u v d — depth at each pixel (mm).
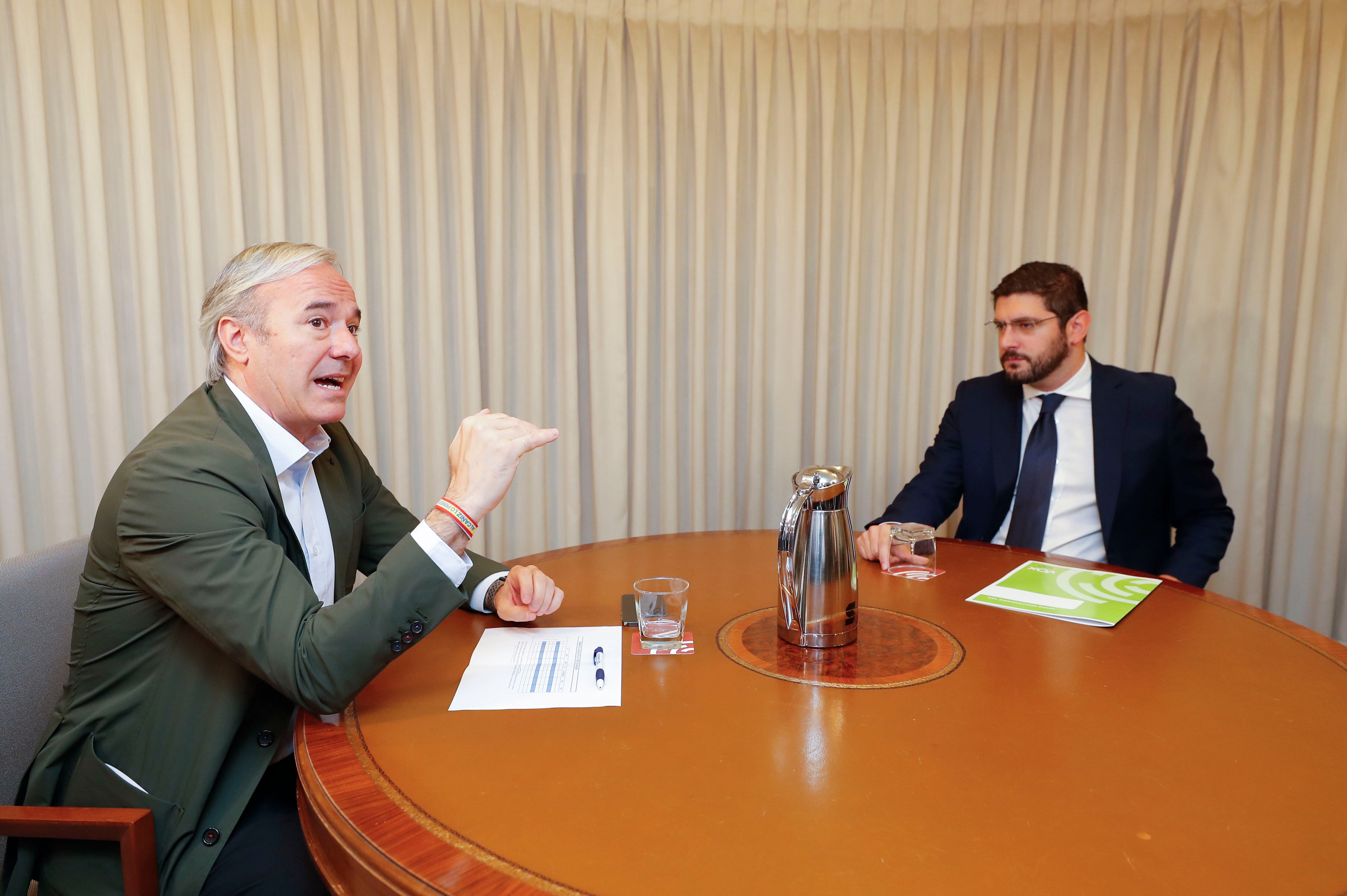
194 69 2447
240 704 1133
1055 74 3035
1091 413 2213
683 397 3170
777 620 1399
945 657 1237
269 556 1087
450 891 702
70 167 2342
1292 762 919
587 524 3117
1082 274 3082
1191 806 828
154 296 2414
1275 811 819
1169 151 2947
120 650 1158
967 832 781
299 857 1126
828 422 3240
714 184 3084
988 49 3047
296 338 1238
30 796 1109
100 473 2418
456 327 2863
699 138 2998
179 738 1134
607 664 1211
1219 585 3053
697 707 1064
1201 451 2160
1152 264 3012
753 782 876
